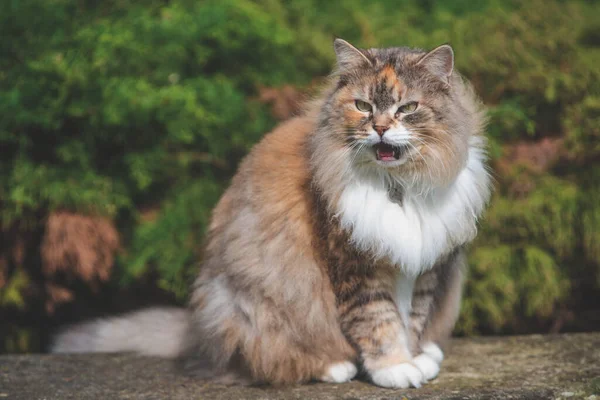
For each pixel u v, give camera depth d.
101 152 7.98
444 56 4.59
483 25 8.15
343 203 4.52
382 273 4.63
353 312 4.68
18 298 7.57
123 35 7.72
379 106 4.49
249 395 4.69
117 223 7.97
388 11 8.95
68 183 7.46
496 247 7.29
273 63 8.59
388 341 4.68
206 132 7.88
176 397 4.69
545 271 7.13
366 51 4.78
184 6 8.42
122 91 7.39
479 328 7.55
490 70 7.65
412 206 4.59
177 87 7.59
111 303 8.19
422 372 4.80
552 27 8.01
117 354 5.82
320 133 4.64
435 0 9.16
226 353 4.91
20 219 7.54
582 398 4.48
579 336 5.98
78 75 7.41
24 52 7.77
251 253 4.77
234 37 8.33
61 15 7.88
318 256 4.69
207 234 5.35
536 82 7.52
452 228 4.64
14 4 7.79
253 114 8.18
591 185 7.23
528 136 7.68
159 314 5.94
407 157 4.48
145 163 7.75
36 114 7.32
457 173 4.56
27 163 7.44
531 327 7.62
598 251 7.12
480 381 4.84
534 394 4.55
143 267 7.57
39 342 7.98
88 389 4.89
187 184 8.04
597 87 7.34
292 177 4.75
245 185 4.94
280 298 4.71
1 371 5.34
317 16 8.94
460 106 4.72
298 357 4.81
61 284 7.86
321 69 8.37
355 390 4.68
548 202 7.17
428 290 4.89
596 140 7.11
